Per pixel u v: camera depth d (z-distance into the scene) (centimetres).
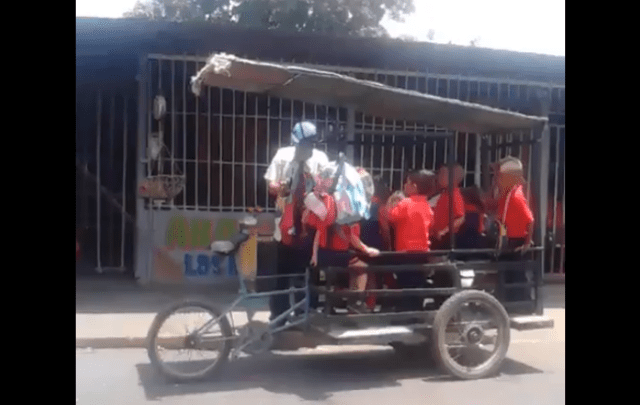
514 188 629
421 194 604
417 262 596
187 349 563
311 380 579
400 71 988
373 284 591
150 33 872
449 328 588
